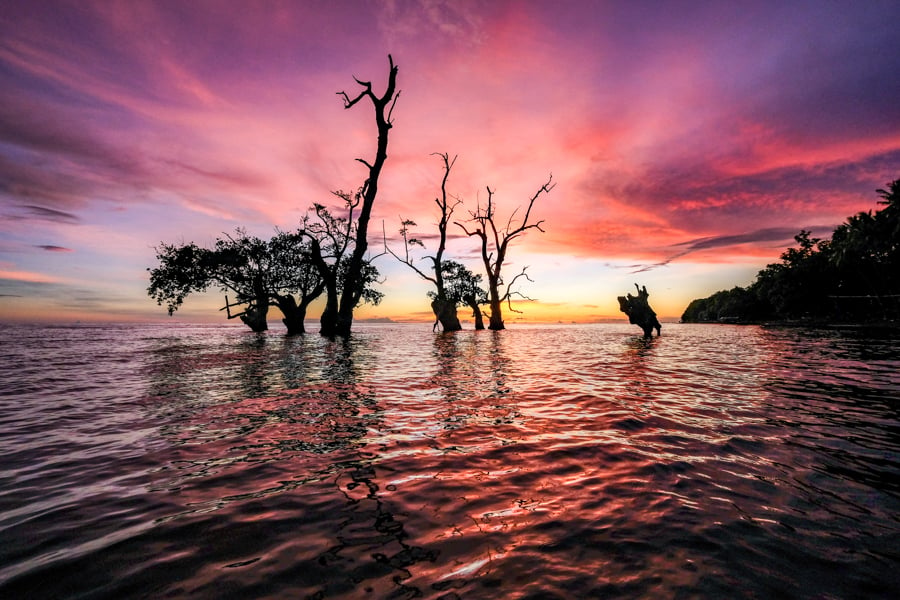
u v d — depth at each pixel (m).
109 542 2.18
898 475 3.01
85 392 6.90
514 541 2.14
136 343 22.03
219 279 33.50
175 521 2.42
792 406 5.33
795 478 2.97
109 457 3.63
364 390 7.02
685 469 3.17
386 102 25.77
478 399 6.15
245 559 2.01
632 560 1.94
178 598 1.71
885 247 42.44
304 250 33.94
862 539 2.12
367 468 3.31
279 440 4.12
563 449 3.72
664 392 6.47
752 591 1.70
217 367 10.56
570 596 1.67
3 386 7.55
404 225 35.78
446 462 3.43
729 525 2.28
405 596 1.69
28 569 1.93
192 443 4.04
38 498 2.77
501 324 39.44
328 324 27.48
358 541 2.17
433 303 37.50
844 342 17.30
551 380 7.92
